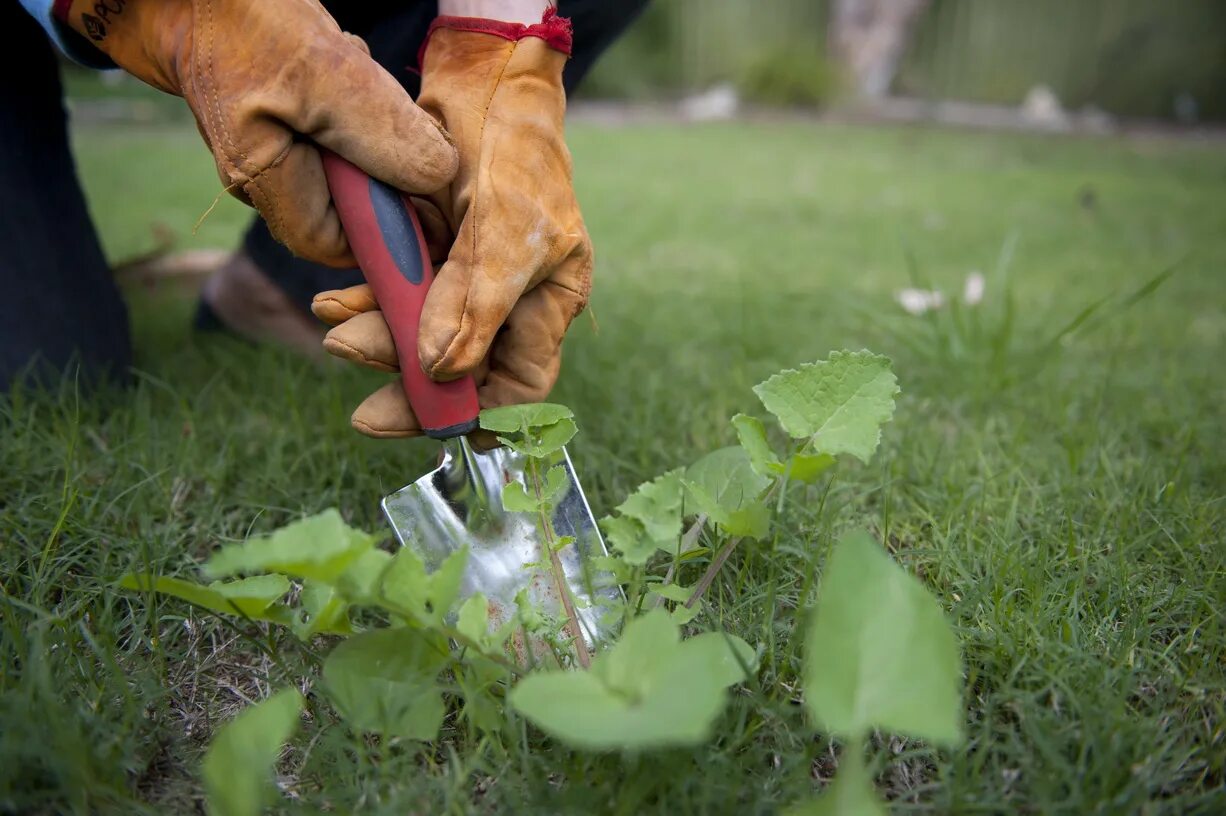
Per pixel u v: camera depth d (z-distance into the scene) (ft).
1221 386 5.70
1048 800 2.46
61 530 3.55
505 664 2.65
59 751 2.46
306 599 2.82
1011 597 3.30
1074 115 28.63
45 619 2.97
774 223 11.48
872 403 2.97
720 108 27.53
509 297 3.00
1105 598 3.38
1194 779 2.68
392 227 2.98
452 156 3.01
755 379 5.57
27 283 4.51
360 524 3.95
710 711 2.03
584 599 3.19
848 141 21.33
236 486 4.17
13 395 4.26
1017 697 2.82
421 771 2.68
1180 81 28.58
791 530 3.76
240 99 2.87
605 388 5.20
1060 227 11.61
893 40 29.22
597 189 13.58
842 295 7.65
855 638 2.30
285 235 3.11
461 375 3.03
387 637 2.68
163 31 3.00
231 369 5.36
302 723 2.93
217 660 3.20
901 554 3.71
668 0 29.84
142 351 5.62
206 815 2.58
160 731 2.83
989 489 4.18
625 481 4.29
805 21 31.45
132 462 4.08
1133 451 4.85
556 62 3.18
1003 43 30.83
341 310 3.07
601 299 7.35
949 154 19.53
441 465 3.39
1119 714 2.71
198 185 11.74
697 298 7.48
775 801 2.48
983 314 7.16
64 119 4.89
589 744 1.98
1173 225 11.89
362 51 2.99
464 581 3.27
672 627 2.32
